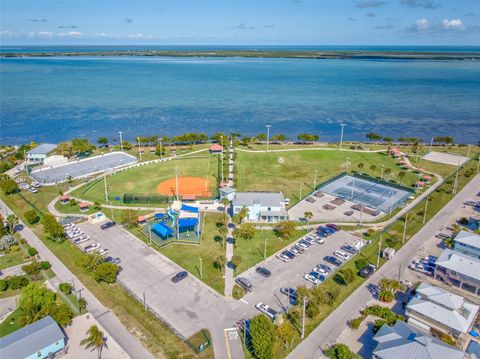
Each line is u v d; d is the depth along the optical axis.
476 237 110.69
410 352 69.50
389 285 92.81
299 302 88.75
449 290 96.81
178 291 95.94
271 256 112.31
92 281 100.38
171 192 158.00
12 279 97.00
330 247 117.62
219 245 118.56
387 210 142.88
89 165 190.38
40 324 78.62
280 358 75.12
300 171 185.62
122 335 81.25
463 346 78.38
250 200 139.25
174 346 78.19
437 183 169.00
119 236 123.62
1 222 123.38
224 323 84.81
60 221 133.00
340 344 74.94
